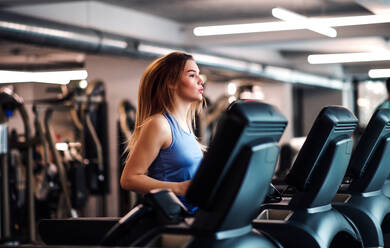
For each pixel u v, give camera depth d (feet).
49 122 23.53
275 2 27.43
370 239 9.39
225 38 31.48
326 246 7.54
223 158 5.80
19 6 22.15
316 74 48.24
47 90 23.59
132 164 7.71
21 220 21.11
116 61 28.86
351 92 57.82
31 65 22.71
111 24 27.02
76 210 25.03
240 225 6.44
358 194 9.84
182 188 7.39
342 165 8.17
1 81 21.61
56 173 23.41
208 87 41.14
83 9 25.39
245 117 5.69
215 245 5.97
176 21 31.78
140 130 8.19
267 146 6.18
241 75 38.40
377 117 9.32
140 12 29.04
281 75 41.50
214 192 5.93
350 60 31.42
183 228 6.14
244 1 27.09
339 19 23.11
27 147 21.38
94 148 27.22
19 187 21.26
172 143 7.82
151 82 8.11
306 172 7.73
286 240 7.40
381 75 42.60
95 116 27.76
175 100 8.07
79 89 25.52
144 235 6.17
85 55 25.68
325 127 7.59
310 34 29.68
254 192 6.29
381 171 9.95
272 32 30.55
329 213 8.18
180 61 8.04
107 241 6.29
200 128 34.50
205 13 29.76
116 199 28.53
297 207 7.89
